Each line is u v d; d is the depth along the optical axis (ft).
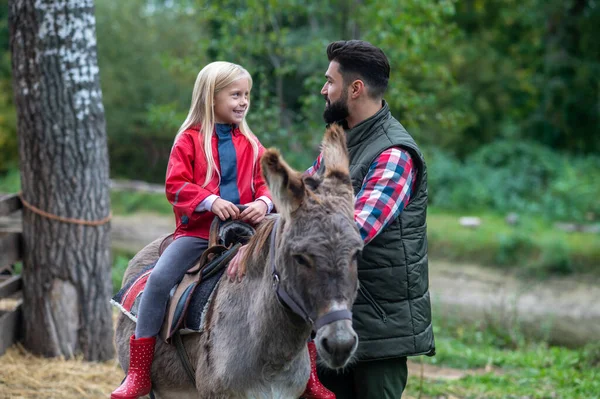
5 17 87.10
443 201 60.29
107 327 19.65
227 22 32.09
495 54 72.02
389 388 11.25
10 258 18.90
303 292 8.13
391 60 30.53
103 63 76.43
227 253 10.56
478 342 27.91
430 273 44.93
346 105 10.98
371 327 10.80
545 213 55.67
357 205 10.19
